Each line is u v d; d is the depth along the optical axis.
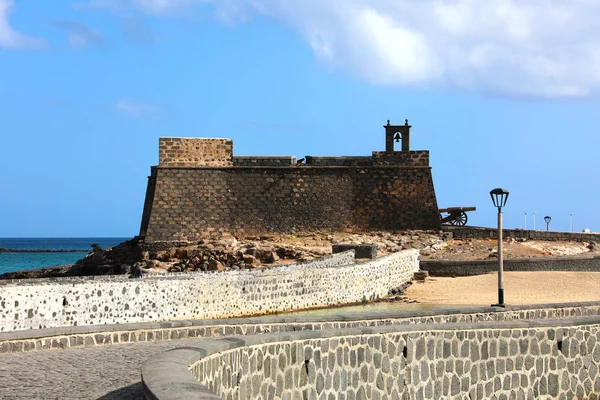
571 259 52.84
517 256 57.06
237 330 21.53
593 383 21.47
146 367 11.46
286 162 65.38
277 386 15.52
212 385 13.40
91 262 65.06
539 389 20.58
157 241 61.94
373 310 39.03
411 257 51.22
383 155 66.00
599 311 30.03
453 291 46.56
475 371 19.56
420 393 18.62
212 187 63.84
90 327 19.58
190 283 33.06
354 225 65.31
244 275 36.59
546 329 20.75
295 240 61.84
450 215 70.94
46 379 14.78
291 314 37.25
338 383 16.97
